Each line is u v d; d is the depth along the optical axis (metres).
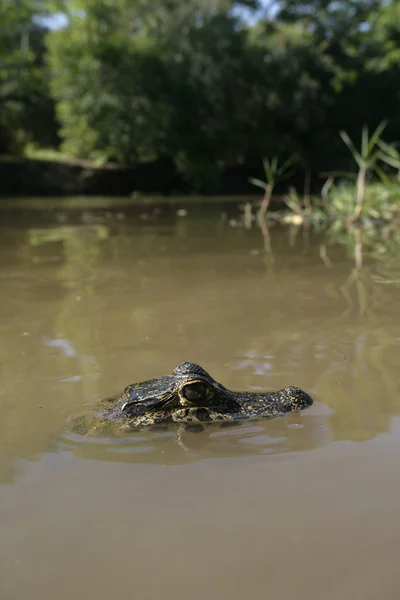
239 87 6.13
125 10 5.82
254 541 0.51
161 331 0.98
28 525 0.53
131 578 0.48
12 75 6.37
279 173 3.17
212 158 6.32
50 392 0.76
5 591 0.47
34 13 6.44
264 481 0.58
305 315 1.04
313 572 0.48
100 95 5.62
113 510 0.55
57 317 1.06
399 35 7.87
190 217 3.02
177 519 0.53
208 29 5.80
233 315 1.05
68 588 0.47
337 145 6.81
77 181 5.63
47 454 0.63
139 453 0.63
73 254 1.72
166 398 0.69
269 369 0.82
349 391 0.75
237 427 0.67
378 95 7.20
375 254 1.65
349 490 0.56
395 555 0.49
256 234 2.20
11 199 4.87
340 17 7.02
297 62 6.30
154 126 5.73
